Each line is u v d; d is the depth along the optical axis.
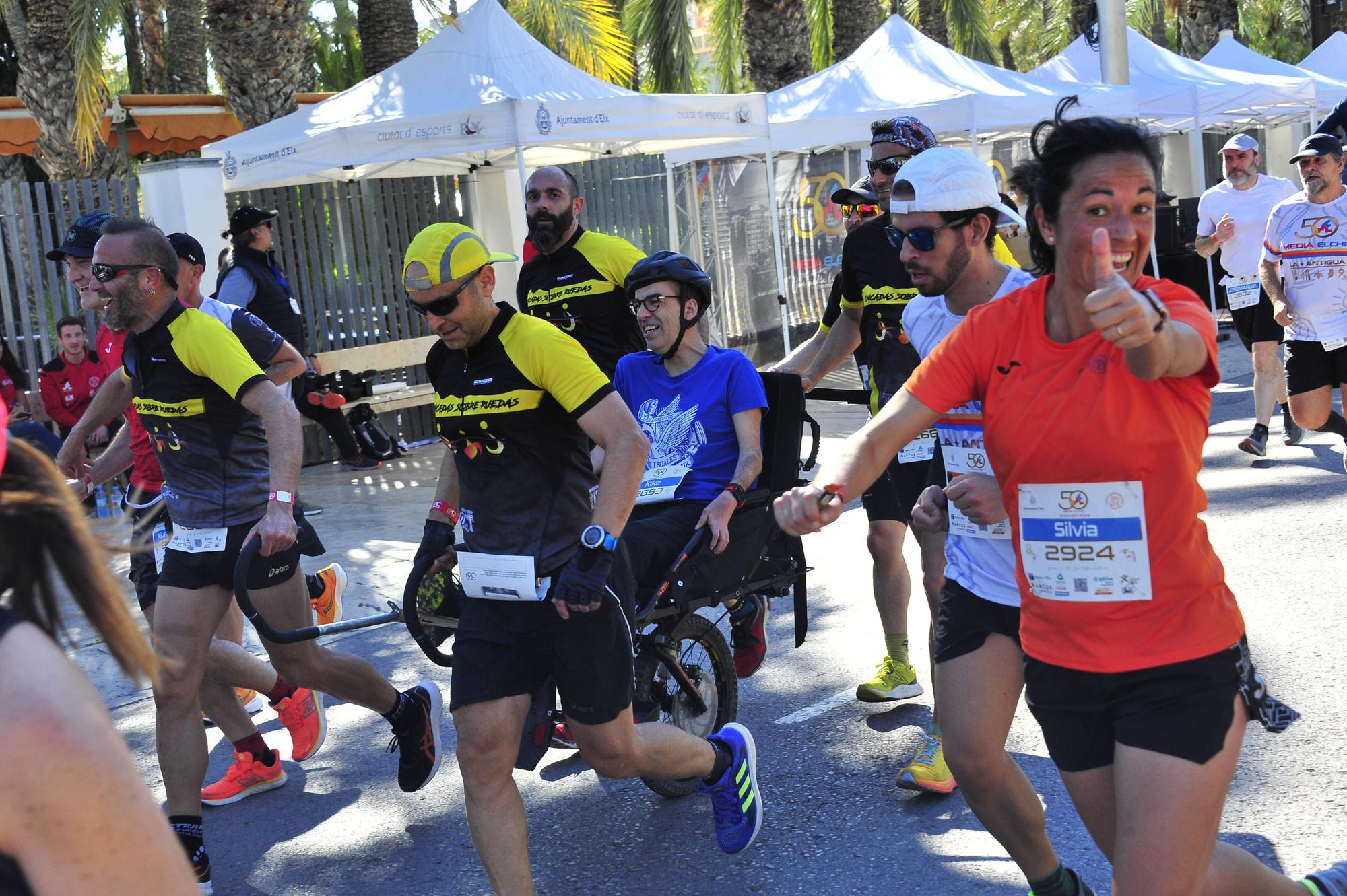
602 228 13.94
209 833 4.26
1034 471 2.25
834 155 15.15
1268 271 7.20
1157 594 2.19
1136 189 2.10
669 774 3.48
